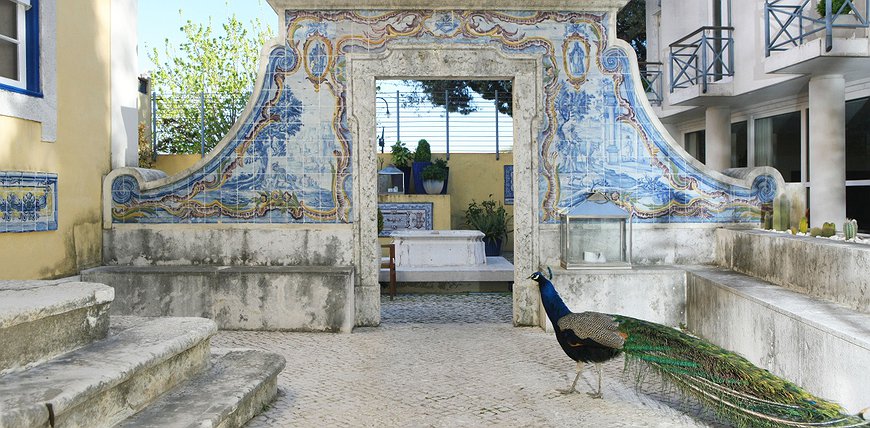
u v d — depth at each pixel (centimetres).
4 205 634
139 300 765
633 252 821
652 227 821
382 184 1627
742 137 1251
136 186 805
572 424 486
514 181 809
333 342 725
